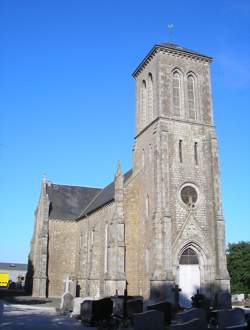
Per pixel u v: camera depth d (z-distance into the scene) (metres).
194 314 27.12
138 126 59.03
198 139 53.81
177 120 53.31
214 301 46.84
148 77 58.53
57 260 71.00
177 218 48.88
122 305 34.31
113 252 51.00
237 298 65.56
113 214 54.47
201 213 50.50
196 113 55.34
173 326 23.55
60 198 77.88
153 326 26.30
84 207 78.00
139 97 60.66
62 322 34.22
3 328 29.34
